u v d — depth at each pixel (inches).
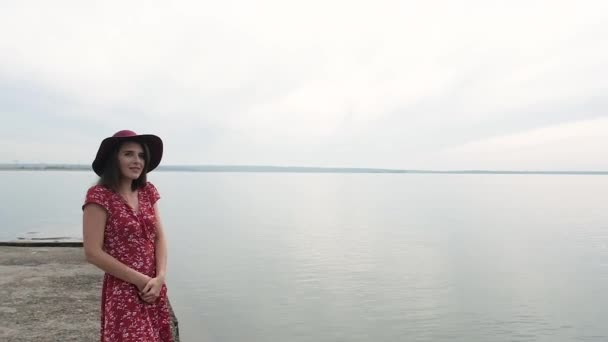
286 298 764.6
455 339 610.9
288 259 1152.2
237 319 631.2
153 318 104.4
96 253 95.1
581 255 1333.7
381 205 3479.3
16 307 204.4
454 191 6269.7
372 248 1375.5
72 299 217.0
